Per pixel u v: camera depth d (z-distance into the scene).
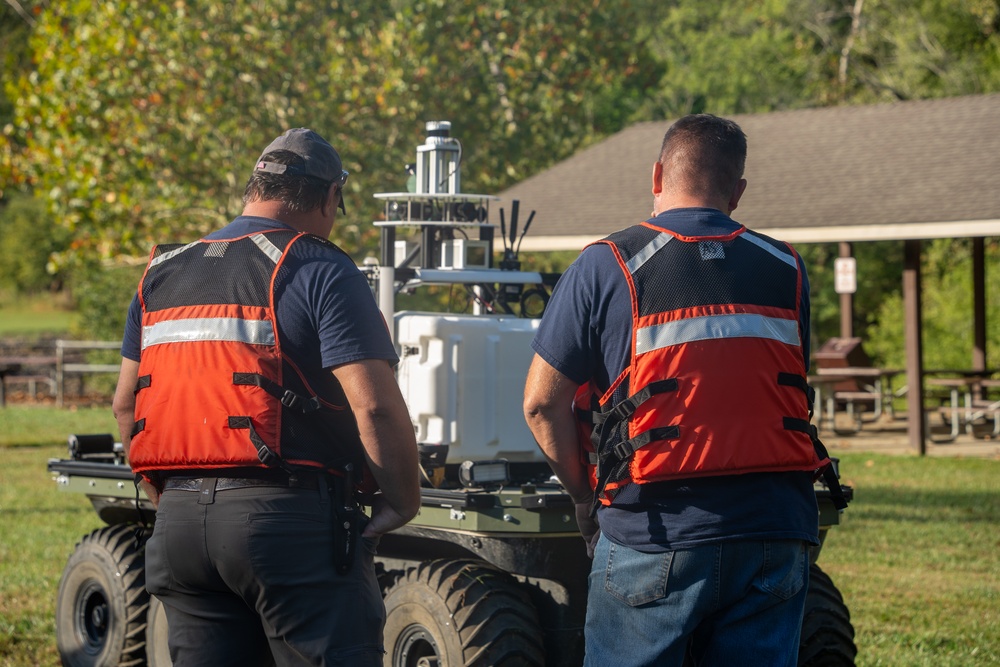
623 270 12.02
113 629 20.72
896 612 27.64
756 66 127.94
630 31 86.62
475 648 16.09
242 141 72.38
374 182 72.12
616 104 120.88
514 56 78.56
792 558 11.86
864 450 58.16
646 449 11.66
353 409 11.97
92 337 90.38
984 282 68.19
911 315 57.25
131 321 13.27
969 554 34.31
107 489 21.33
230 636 12.34
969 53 113.00
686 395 11.69
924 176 58.53
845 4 130.88
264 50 69.62
